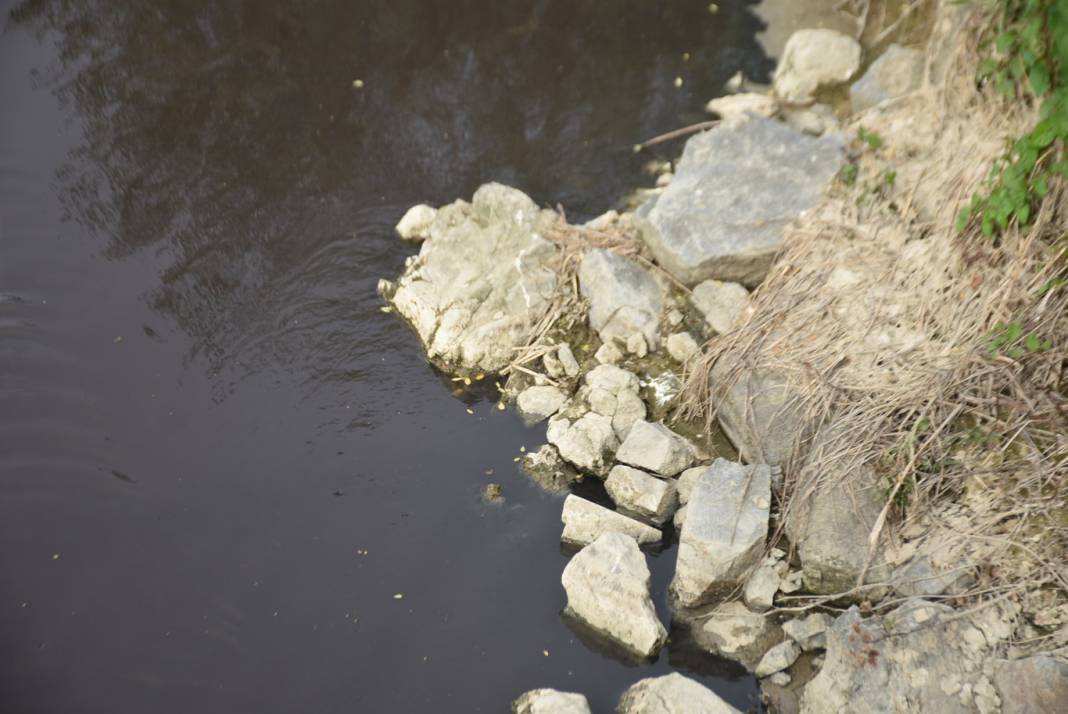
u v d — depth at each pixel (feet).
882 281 17.01
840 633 13.37
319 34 26.20
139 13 26.78
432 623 15.16
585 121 23.70
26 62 25.72
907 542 14.19
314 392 18.63
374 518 16.63
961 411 14.88
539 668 14.55
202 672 14.73
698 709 13.04
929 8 22.38
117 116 24.31
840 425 15.34
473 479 17.15
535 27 26.08
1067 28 14.87
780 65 23.93
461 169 22.77
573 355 18.66
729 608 14.67
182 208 22.21
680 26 25.77
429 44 25.84
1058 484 13.91
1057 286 14.74
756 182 19.24
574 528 15.87
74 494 17.07
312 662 14.76
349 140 23.63
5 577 15.94
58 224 21.85
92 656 14.96
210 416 18.29
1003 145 16.93
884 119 19.86
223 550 16.26
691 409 17.35
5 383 18.75
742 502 14.92
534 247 19.61
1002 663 12.50
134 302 20.29
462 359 18.84
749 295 18.40
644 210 19.94
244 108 24.44
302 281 20.59
